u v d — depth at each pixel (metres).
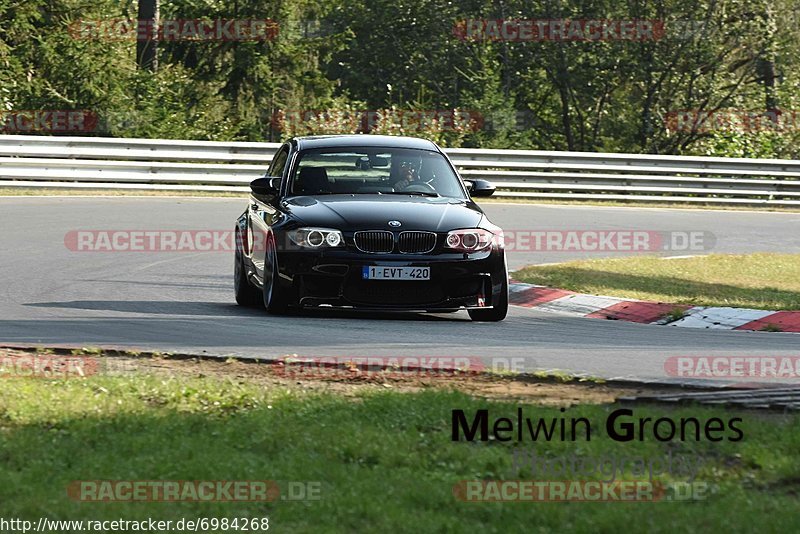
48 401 23.70
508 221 78.25
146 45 136.75
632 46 150.38
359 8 174.62
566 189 97.56
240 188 90.75
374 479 18.47
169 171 89.25
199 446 20.44
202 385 25.97
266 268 39.28
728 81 155.62
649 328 41.00
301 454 20.00
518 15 154.12
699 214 90.69
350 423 22.44
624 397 26.06
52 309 39.78
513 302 49.12
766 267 58.66
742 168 102.06
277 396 24.98
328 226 37.88
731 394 27.03
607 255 64.75
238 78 153.00
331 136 44.56
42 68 129.88
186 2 148.50
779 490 18.84
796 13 154.38
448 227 38.38
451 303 38.12
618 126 156.50
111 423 22.12
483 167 96.56
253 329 36.03
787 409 25.33
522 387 27.64
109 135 126.31
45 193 83.50
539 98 168.38
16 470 18.92
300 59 157.62
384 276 37.50
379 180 41.66
